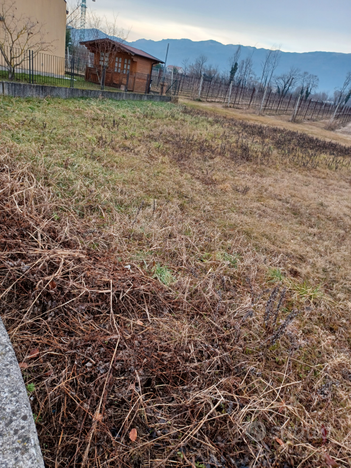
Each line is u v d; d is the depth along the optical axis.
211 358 2.17
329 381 2.26
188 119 12.90
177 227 3.90
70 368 1.93
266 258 3.79
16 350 1.92
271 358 2.46
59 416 1.71
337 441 1.94
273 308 2.98
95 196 4.17
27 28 10.95
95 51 17.98
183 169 6.50
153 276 2.88
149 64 19.34
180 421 1.85
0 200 3.18
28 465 1.11
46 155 4.91
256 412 1.99
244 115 22.09
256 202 5.62
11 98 8.02
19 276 2.41
